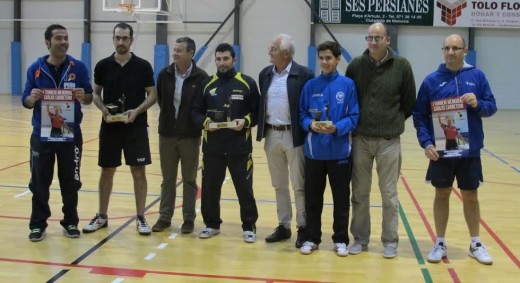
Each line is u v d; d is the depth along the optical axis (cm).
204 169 461
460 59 397
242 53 1747
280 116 437
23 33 1823
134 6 1656
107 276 372
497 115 1588
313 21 1697
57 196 593
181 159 476
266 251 433
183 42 456
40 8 1805
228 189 648
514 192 655
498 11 1656
